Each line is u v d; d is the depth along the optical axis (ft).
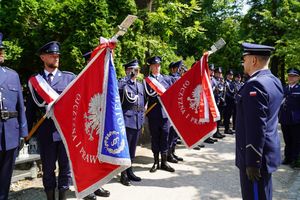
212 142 28.86
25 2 21.06
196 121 18.02
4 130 12.14
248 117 9.52
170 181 18.04
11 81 12.54
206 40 60.23
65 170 14.10
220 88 30.83
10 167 12.68
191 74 18.21
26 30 21.49
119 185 17.21
